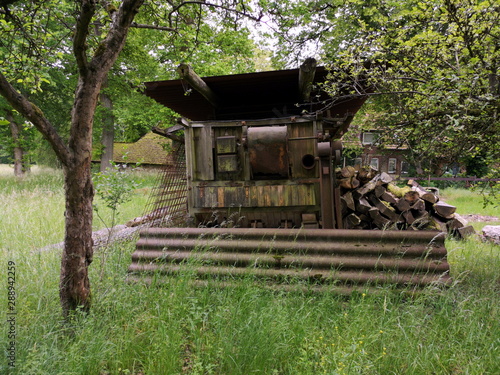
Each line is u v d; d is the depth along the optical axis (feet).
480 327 9.46
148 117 53.42
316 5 38.70
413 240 12.07
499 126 11.72
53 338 8.71
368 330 9.36
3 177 56.90
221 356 8.11
